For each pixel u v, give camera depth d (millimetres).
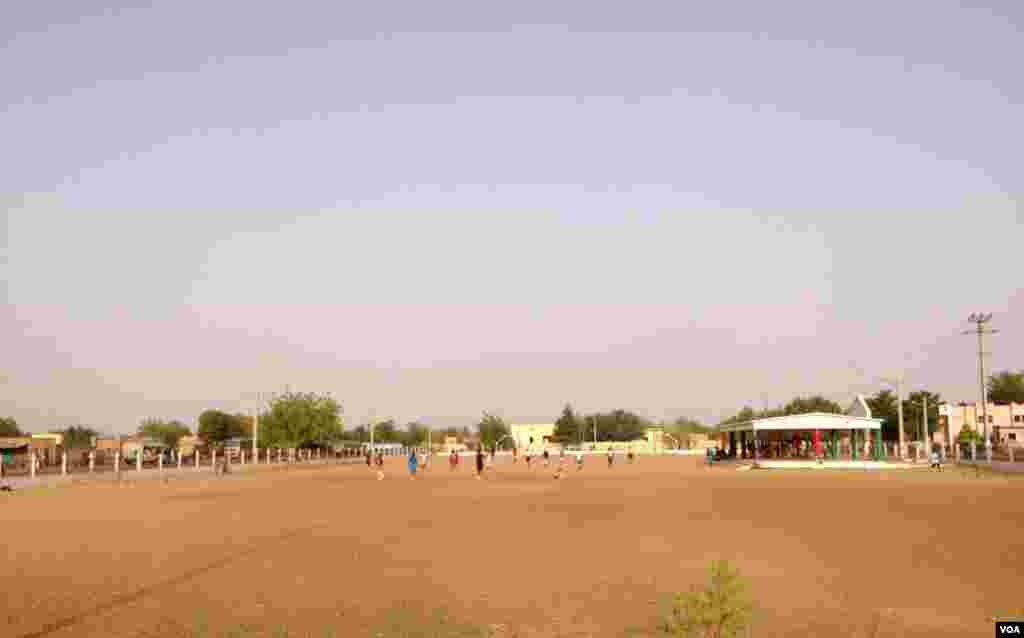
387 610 13539
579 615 13164
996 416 130625
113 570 17406
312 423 132625
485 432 197875
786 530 24500
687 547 20844
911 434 132375
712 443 174625
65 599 14281
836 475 61156
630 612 13344
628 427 187875
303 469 86625
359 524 26797
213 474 70375
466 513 30797
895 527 25156
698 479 55750
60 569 17531
